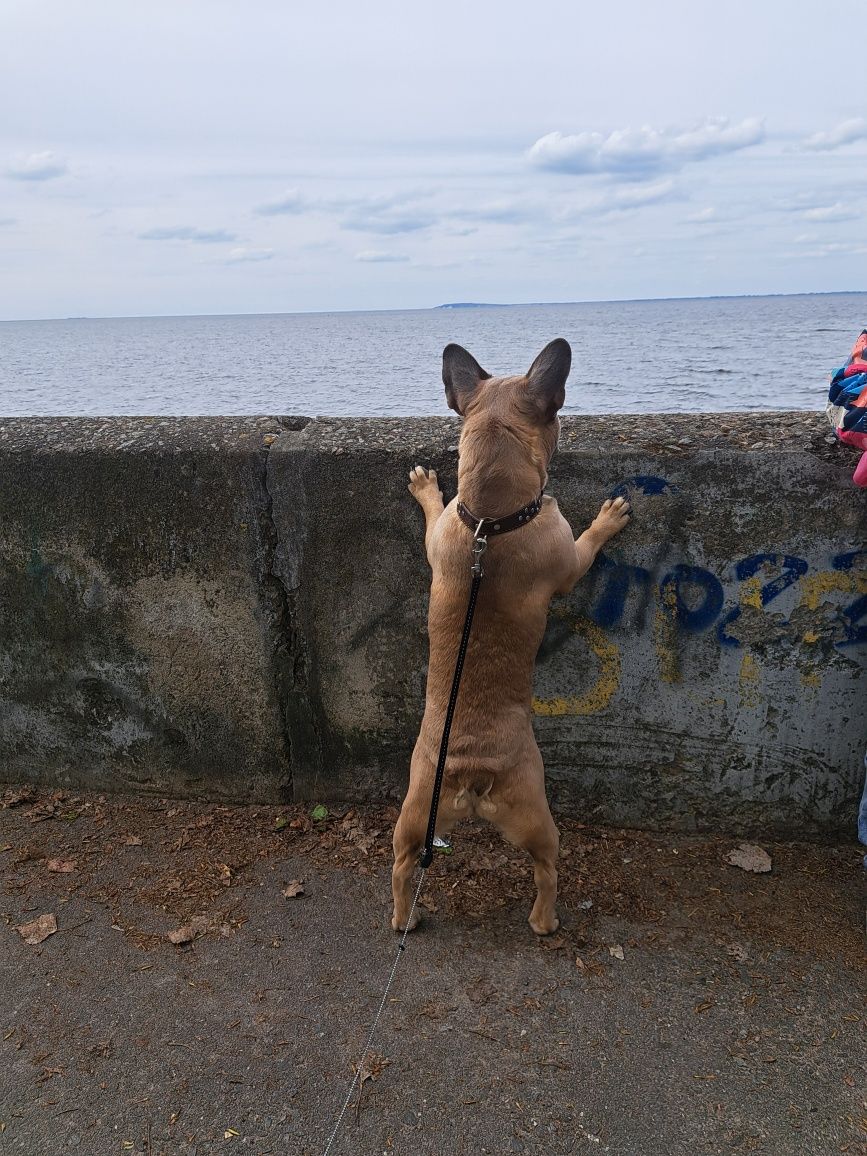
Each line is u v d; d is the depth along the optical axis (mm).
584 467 1188
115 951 1119
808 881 1220
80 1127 883
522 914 1175
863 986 1037
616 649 1251
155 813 1426
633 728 1284
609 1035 978
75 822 1403
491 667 1059
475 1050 961
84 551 1356
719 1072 928
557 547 1071
